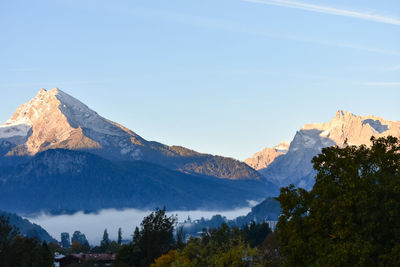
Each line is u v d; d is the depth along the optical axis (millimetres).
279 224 39562
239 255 51594
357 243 32500
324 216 35906
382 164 37312
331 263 33094
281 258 50281
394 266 31391
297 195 39531
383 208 33125
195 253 57625
